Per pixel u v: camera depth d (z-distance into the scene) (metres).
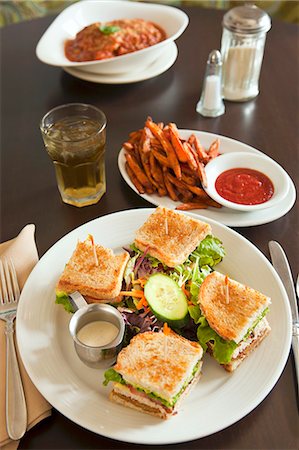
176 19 1.15
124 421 0.61
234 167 0.88
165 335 0.66
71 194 0.86
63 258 0.76
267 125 1.01
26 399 0.64
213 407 0.62
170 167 0.86
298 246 0.80
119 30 1.11
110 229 0.80
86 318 0.68
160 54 1.10
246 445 0.61
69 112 0.89
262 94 1.08
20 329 0.69
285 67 1.14
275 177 0.86
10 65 1.14
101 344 0.66
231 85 1.05
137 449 0.61
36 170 0.92
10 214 0.85
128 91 1.08
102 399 0.63
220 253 0.75
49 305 0.72
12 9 1.60
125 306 0.72
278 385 0.66
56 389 0.63
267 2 1.62
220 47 1.19
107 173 0.92
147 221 0.78
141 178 0.86
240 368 0.66
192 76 1.12
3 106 1.05
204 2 1.63
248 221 0.81
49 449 0.61
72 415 0.61
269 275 0.73
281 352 0.66
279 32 1.23
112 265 0.73
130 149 0.90
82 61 1.09
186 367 0.63
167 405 0.61
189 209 0.83
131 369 0.62
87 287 0.70
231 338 0.65
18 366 0.67
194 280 0.73
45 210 0.86
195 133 0.94
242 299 0.68
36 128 1.00
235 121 1.02
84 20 1.17
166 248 0.74
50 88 1.09
